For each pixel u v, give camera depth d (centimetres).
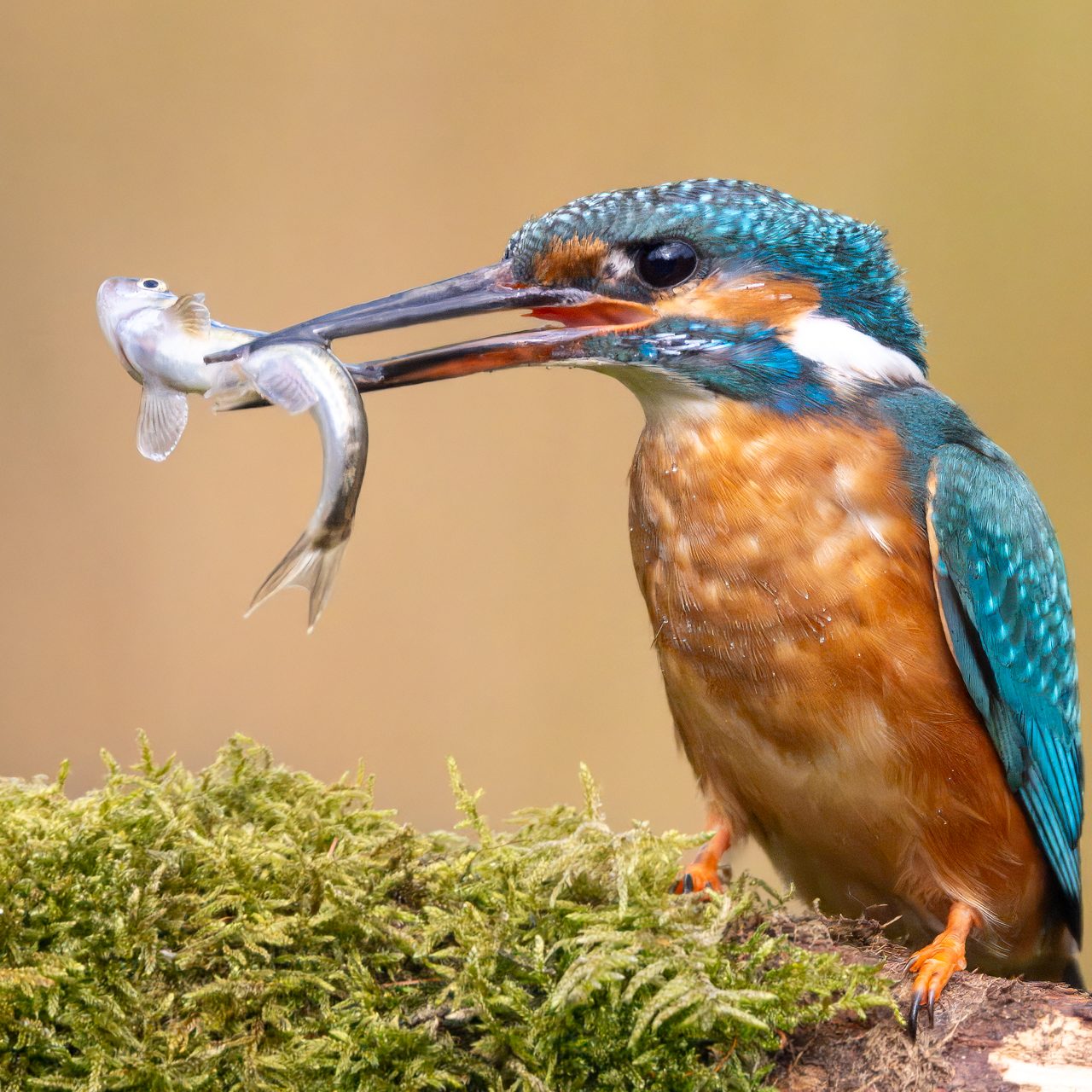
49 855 285
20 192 354
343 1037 284
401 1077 284
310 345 287
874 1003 285
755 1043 285
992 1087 285
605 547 343
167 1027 284
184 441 341
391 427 343
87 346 352
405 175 360
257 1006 285
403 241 361
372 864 286
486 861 286
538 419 346
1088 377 356
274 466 341
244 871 285
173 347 288
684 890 290
